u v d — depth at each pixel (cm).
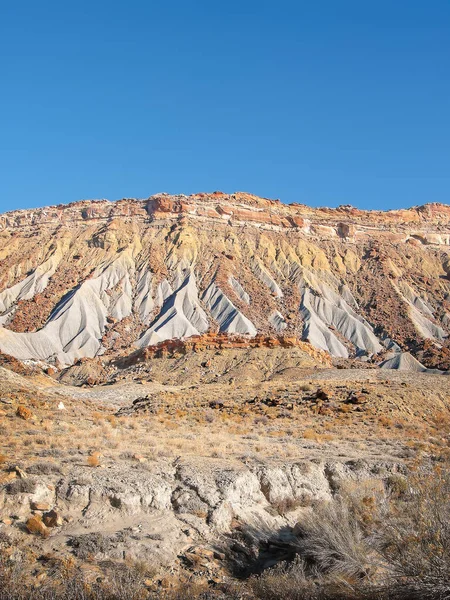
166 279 18625
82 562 1375
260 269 19625
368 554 1495
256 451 2388
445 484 1670
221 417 3650
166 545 1508
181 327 15588
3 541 1409
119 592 1254
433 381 5447
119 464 1919
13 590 1223
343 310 17588
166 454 2142
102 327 15888
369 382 5278
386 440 2928
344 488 1889
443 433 3334
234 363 10156
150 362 10994
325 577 1425
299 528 1691
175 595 1297
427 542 1377
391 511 1645
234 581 1441
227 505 1750
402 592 1330
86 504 1619
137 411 4100
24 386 3962
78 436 2328
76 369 11744
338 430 3209
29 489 1571
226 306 16725
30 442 2114
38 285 18388
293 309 17350
